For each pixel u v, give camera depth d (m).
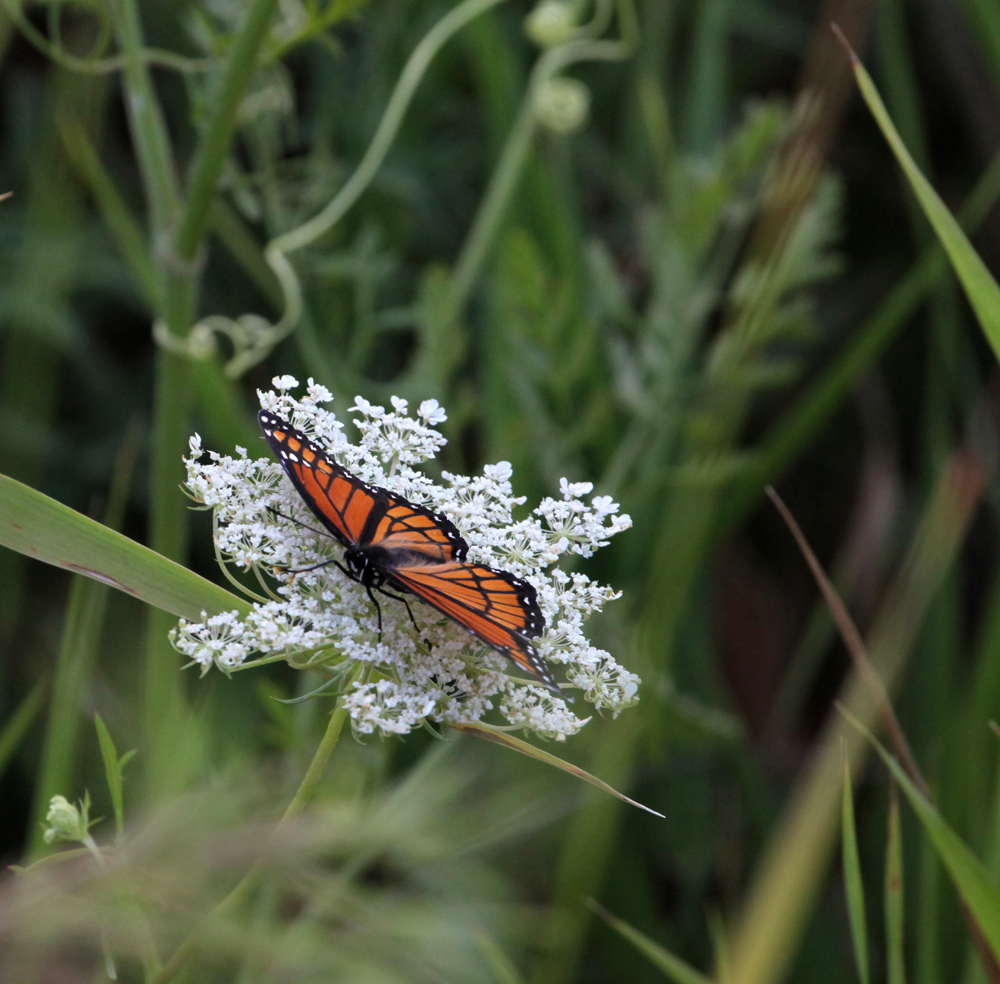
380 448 0.78
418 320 1.00
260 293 1.19
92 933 0.69
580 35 1.06
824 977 0.96
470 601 0.76
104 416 1.15
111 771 0.76
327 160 1.07
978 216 1.01
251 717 0.89
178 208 0.88
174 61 0.88
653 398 1.00
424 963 0.79
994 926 0.79
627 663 0.94
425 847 0.75
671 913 1.10
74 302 1.20
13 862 0.94
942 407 1.14
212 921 0.69
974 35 1.18
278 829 0.69
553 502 0.78
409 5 1.19
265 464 0.78
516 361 1.00
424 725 0.76
